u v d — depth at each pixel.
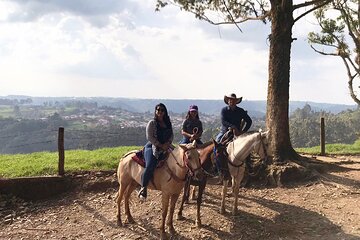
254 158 12.70
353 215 9.54
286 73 12.99
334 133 95.69
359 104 25.20
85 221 9.25
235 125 9.96
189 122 9.60
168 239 8.17
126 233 8.59
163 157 8.16
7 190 10.32
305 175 12.18
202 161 9.27
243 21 14.46
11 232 8.69
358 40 23.95
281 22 12.85
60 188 10.89
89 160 13.02
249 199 10.69
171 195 8.20
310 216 9.48
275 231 8.63
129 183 8.90
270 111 13.08
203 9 14.46
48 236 8.49
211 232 8.50
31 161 12.90
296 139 92.50
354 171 13.36
